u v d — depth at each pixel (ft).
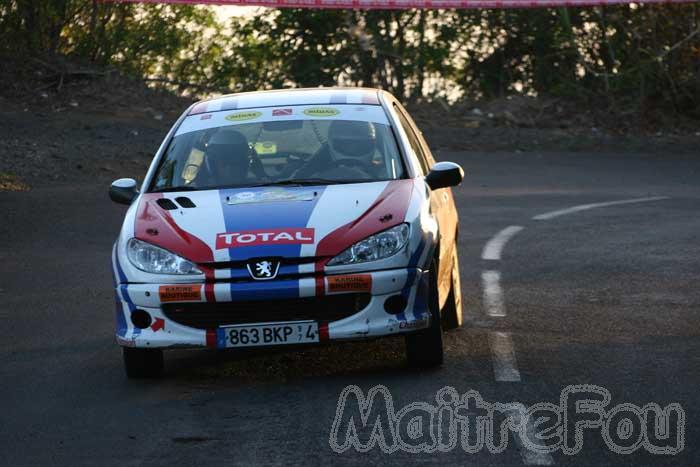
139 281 35.35
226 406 32.94
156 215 37.40
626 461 27.14
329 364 37.60
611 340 40.27
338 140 40.98
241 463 27.55
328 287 34.22
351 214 35.96
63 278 55.98
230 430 30.42
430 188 39.75
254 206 36.88
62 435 30.76
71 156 100.22
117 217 74.69
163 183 40.42
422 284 35.37
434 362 36.45
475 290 50.57
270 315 34.60
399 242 35.22
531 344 39.81
